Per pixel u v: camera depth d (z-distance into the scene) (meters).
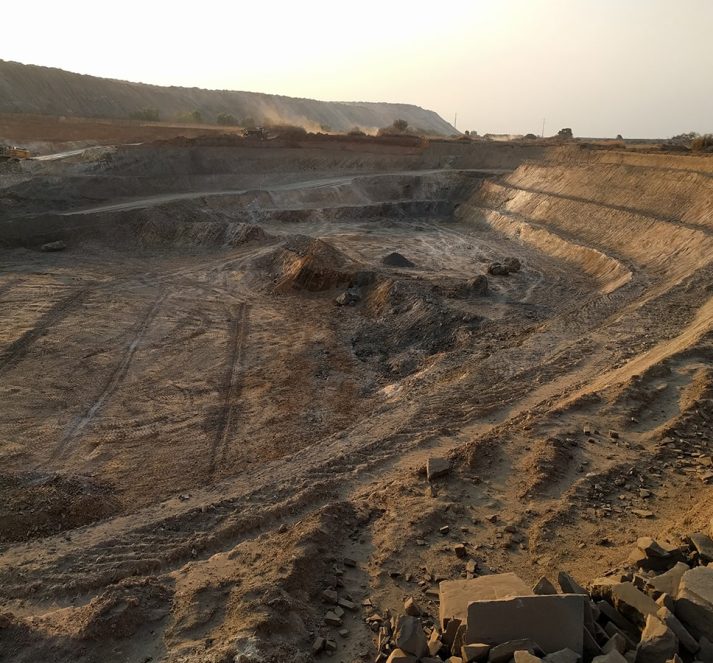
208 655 6.05
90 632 6.82
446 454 11.11
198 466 14.40
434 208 50.84
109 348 22.03
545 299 26.75
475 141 65.31
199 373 20.17
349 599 7.18
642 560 6.77
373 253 36.72
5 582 9.16
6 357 20.78
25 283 29.12
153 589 7.60
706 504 8.05
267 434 16.03
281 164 55.31
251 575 7.59
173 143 53.50
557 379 14.62
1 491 12.30
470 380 15.60
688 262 24.89
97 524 11.02
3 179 42.69
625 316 18.45
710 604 5.24
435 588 7.26
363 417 16.33
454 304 25.00
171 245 37.53
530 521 8.51
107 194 44.25
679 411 11.26
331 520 8.81
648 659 4.97
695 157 35.53
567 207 39.53
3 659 6.75
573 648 5.07
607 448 10.26
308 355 21.77
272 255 33.78
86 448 15.33
